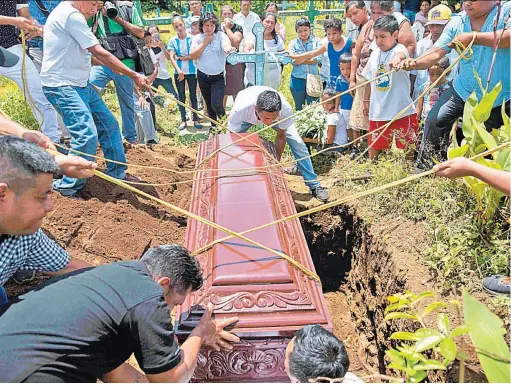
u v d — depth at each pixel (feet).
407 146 14.71
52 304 6.27
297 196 16.02
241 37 24.63
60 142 17.24
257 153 12.85
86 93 13.69
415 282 10.13
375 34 15.15
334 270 15.64
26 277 10.79
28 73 15.16
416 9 27.45
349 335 13.69
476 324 6.00
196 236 9.45
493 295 9.36
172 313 10.91
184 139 21.80
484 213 10.64
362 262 13.70
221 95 22.17
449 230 10.66
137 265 6.83
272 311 7.37
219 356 7.35
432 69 16.62
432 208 12.19
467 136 11.04
